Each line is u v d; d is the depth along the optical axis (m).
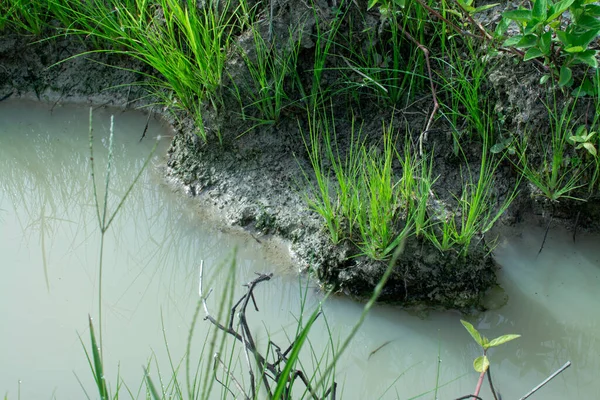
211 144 3.54
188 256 3.14
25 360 2.60
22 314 2.80
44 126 3.96
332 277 2.92
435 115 3.35
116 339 2.69
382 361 2.62
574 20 2.84
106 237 3.26
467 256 2.84
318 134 3.47
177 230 3.29
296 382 2.52
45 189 3.61
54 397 2.45
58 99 4.10
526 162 3.09
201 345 2.66
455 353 2.64
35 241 3.23
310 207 3.19
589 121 2.92
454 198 3.17
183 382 2.50
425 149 3.32
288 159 3.44
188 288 2.97
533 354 2.62
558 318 2.75
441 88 3.37
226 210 3.34
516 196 3.15
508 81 3.10
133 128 3.89
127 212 3.42
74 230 3.31
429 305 2.82
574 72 2.98
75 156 3.79
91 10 3.88
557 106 2.99
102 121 3.94
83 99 4.07
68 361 2.60
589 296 2.83
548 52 2.82
